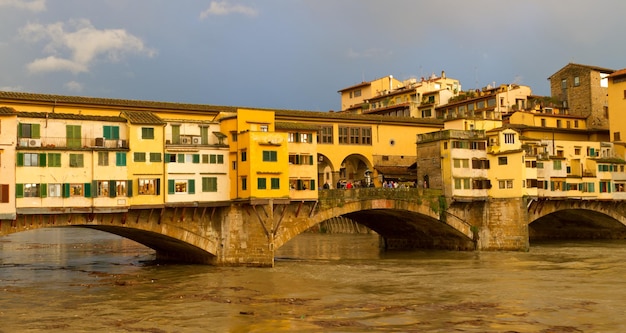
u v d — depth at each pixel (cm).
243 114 6675
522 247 8131
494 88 12006
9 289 5359
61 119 5869
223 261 6650
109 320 4131
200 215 6544
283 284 5569
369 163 8681
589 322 3975
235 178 6631
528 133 10125
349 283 5638
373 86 13362
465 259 7550
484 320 4050
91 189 5878
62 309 4497
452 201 8156
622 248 8750
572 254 7925
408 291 5206
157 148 6231
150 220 6244
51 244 10975
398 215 8269
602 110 11419
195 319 4141
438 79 12775
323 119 8294
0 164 5522
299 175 7062
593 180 9625
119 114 6638
